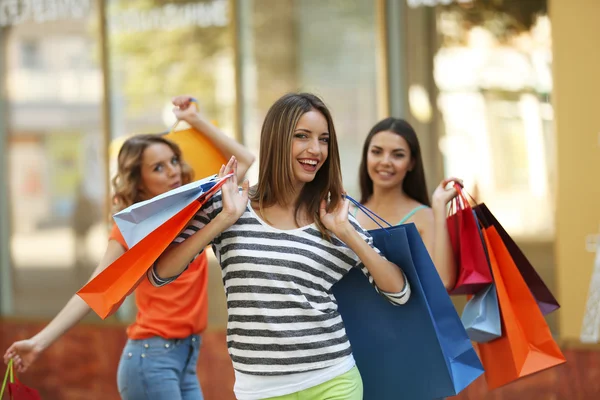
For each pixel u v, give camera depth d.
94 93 9.02
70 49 9.10
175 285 5.11
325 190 4.08
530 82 7.32
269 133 4.05
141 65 8.78
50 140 9.27
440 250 4.89
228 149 5.59
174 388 5.09
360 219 5.54
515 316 4.60
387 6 7.87
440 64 7.68
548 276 7.25
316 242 3.98
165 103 8.70
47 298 9.38
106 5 8.88
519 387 7.14
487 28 7.47
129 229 3.86
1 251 9.53
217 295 8.29
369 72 7.99
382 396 4.50
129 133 8.87
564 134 7.05
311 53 8.23
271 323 3.89
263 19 8.37
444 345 4.32
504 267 4.59
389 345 4.41
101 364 8.68
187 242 3.87
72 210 9.22
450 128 7.64
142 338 5.10
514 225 7.38
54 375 8.83
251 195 4.15
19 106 9.37
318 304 3.97
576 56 7.00
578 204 7.02
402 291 4.09
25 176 9.40
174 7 8.63
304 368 3.92
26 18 9.27
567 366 7.02
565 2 7.02
